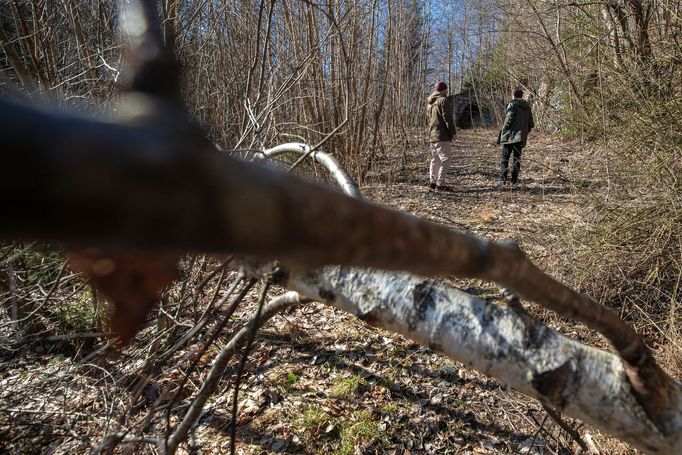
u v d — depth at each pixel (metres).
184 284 2.70
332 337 3.71
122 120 0.21
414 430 2.85
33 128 0.13
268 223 0.20
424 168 10.12
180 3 3.76
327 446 2.73
